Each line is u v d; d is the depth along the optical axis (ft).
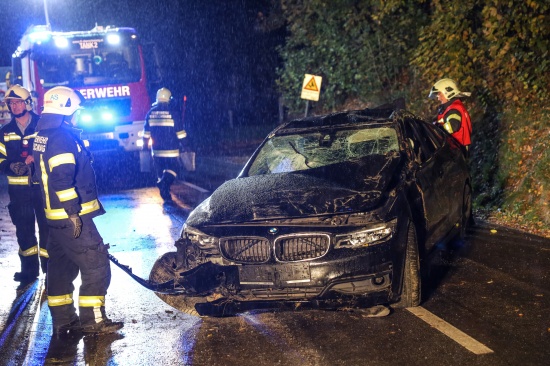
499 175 35.17
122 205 41.24
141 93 48.60
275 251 17.40
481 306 19.20
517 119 37.22
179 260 18.70
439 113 29.91
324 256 17.20
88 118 47.50
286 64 68.08
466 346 16.24
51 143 18.03
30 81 48.01
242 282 17.65
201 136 84.89
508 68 37.06
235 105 99.14
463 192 25.48
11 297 22.68
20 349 17.72
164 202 41.16
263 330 18.13
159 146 40.81
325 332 17.69
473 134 40.27
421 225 19.76
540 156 32.99
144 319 19.76
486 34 35.81
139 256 27.68
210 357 16.48
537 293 20.20
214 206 19.20
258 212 18.20
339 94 63.31
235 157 63.00
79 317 19.08
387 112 23.59
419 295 18.60
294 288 17.33
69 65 47.98
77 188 18.51
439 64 39.96
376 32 56.59
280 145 23.24
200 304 18.04
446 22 37.96
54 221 18.38
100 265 18.71
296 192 18.93
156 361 16.44
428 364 15.29
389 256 17.35
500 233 28.55
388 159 20.34
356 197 18.25
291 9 65.67
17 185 23.91
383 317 18.54
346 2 57.41
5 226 35.86
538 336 16.74
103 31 48.55
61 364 16.57
